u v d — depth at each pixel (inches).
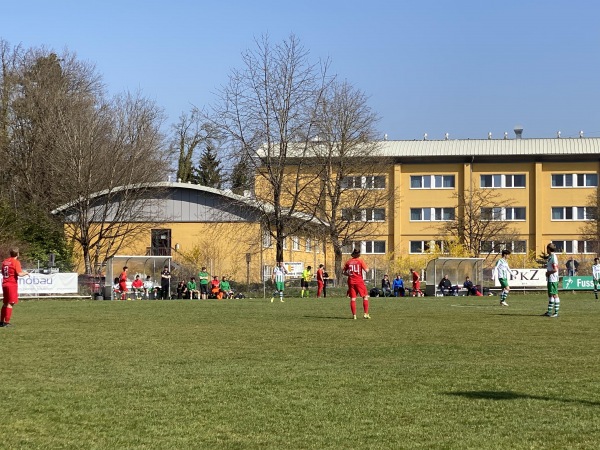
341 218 2679.6
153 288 2073.1
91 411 430.3
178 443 359.9
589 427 377.4
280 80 2438.5
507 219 3609.7
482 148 3614.7
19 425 398.3
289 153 2529.5
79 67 3070.9
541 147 3595.0
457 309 1302.9
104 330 912.9
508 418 399.2
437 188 3636.8
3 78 2797.7
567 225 3587.6
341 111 2689.5
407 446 348.8
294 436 370.3
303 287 2145.7
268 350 693.3
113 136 2810.0
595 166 3585.1
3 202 2299.5
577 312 1190.3
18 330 920.3
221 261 2736.2
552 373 538.3
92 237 2484.0
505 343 730.2
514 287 2262.6
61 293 1913.1
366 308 1077.1
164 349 709.9
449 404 436.5
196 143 3981.3
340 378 527.5
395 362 603.8
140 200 2687.0
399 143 3695.9
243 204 2491.4
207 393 478.9
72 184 2448.3
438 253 3107.8
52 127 2586.1
